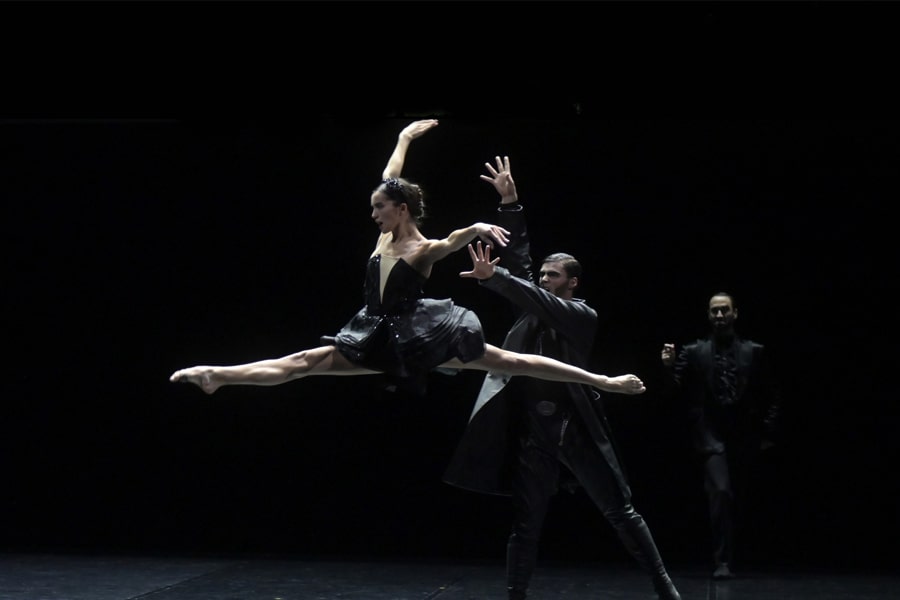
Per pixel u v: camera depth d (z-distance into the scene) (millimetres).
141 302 10453
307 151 10180
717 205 9750
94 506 10492
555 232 9898
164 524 10406
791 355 9688
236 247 10336
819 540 9641
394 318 5406
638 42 9125
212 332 10359
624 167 9820
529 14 9141
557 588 8023
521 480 5980
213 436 10391
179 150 10352
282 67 9531
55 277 10539
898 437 9555
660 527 9875
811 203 9648
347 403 10273
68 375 10539
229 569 8961
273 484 10320
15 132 10453
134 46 9531
